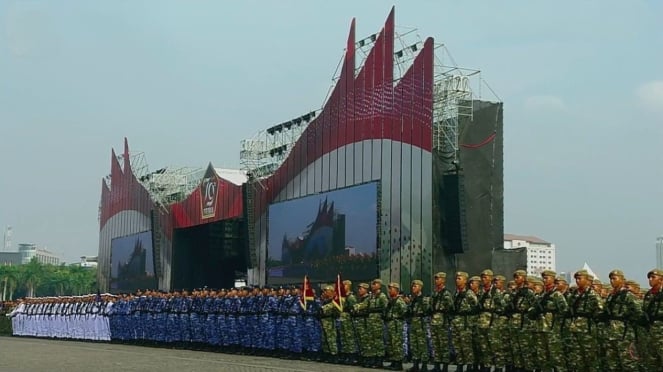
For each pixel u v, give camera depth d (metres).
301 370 20.80
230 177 48.44
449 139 32.09
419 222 30.92
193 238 52.91
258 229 42.16
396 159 32.19
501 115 33.28
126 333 36.34
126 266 59.56
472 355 19.12
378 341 21.81
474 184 32.59
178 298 32.69
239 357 26.52
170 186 54.62
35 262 175.00
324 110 37.03
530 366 17.78
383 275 31.64
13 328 47.16
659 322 15.19
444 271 31.30
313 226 36.66
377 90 33.47
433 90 31.08
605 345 16.03
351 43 35.47
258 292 28.11
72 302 41.28
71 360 25.00
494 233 32.84
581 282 16.77
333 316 23.73
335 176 35.59
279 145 43.00
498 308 18.56
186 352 29.47
